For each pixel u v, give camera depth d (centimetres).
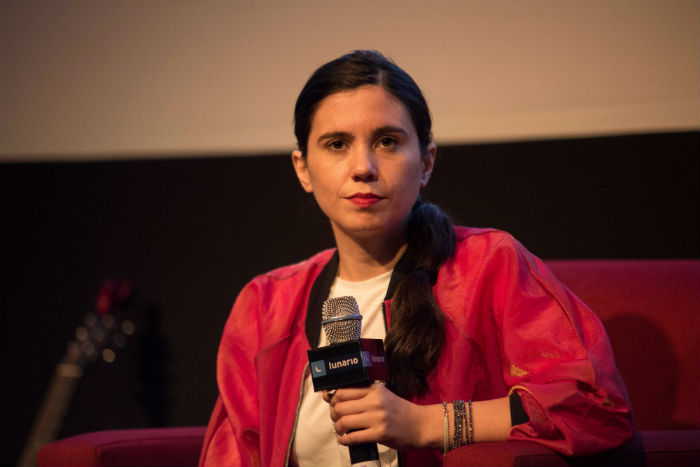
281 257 786
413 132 399
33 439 727
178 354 801
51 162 821
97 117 796
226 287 795
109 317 787
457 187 725
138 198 811
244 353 476
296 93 764
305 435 424
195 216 802
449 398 395
